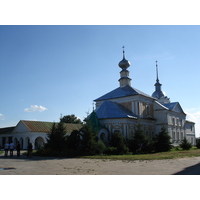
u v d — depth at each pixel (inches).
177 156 938.7
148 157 916.0
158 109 1982.0
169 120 2004.2
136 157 922.7
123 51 2071.9
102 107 1603.1
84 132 1128.8
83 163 754.2
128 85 1945.1
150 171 552.7
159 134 1437.0
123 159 868.6
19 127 2004.2
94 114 1440.7
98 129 1374.3
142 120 1723.7
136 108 1715.1
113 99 1841.8
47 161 831.7
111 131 1481.3
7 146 1075.3
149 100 1936.5
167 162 745.6
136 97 1729.8
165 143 1396.4
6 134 2133.4
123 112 1551.4
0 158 987.9
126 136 1470.2
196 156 944.9
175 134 2119.8
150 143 1330.0
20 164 733.9
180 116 2329.0
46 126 2046.0
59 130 1236.5
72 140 1248.2
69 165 698.8
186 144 1611.7
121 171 561.3
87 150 1095.0
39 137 2014.0
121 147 1194.6
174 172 528.1
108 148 1166.3
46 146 1218.6
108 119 1499.8
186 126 2593.5
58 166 674.8
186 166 634.2
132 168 614.2
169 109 2010.3
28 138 1956.2
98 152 1125.7
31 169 610.2
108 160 847.1
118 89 1946.4
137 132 1334.9
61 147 1190.9
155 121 1968.5
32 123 2001.7
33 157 1026.1
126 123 1491.1
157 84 3073.3
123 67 2031.3
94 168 623.5
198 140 1907.0
